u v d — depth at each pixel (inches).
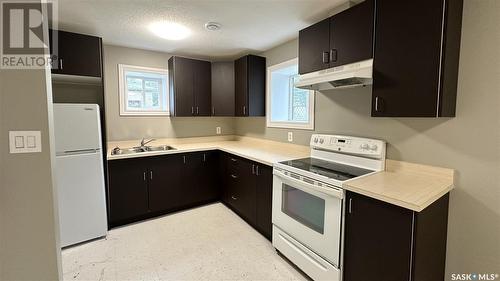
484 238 56.7
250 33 103.7
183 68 132.3
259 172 100.8
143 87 135.8
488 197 55.6
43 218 53.2
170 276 75.0
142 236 99.8
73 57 96.7
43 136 52.4
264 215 98.7
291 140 115.5
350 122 85.8
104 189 98.2
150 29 99.0
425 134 65.5
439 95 53.6
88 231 94.3
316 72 83.4
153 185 116.8
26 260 52.5
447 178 61.7
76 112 89.9
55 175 56.0
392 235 52.4
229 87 140.1
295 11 82.6
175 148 128.9
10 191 50.7
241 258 84.8
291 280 73.7
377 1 64.0
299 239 76.2
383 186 58.7
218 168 138.9
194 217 119.1
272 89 129.0
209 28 97.7
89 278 73.7
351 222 61.4
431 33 53.9
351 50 71.2
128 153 117.3
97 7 78.7
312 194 70.9
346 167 80.0
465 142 58.3
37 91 51.5
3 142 49.8
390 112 62.6
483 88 54.9
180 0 74.5
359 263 59.9
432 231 54.4
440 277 60.9
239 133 161.5
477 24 55.1
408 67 58.2
